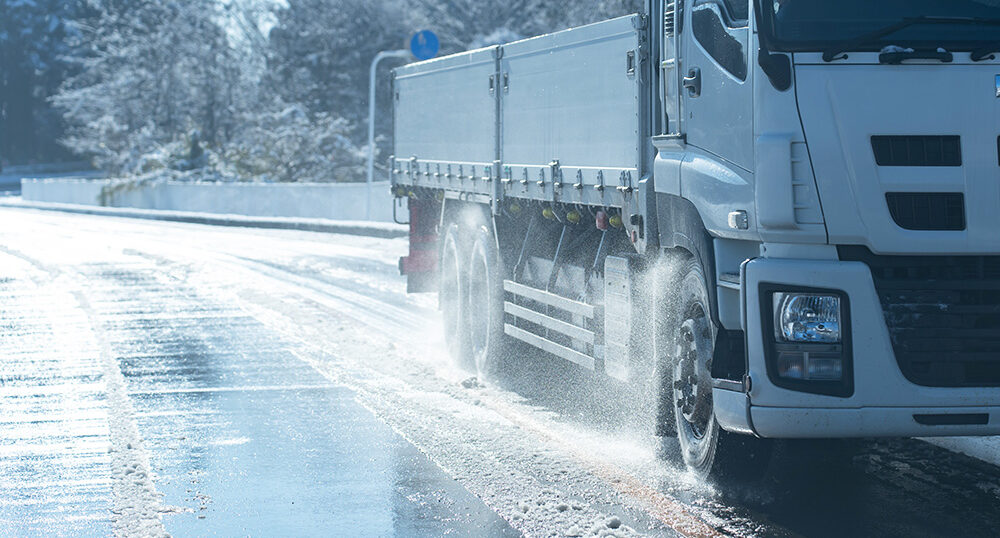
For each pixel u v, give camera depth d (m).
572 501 7.18
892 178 6.45
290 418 9.84
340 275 22.88
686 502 7.18
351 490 7.59
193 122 69.12
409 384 11.34
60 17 112.06
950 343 6.51
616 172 8.80
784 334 6.53
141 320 16.38
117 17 77.06
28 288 20.89
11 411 10.25
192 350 13.64
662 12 8.23
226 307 17.83
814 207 6.46
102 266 25.27
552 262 10.51
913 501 7.11
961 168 6.48
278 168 55.03
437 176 13.13
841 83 6.53
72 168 112.69
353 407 10.27
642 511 6.96
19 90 112.25
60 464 8.35
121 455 8.56
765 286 6.55
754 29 6.70
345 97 64.25
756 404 6.61
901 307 6.51
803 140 6.50
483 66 11.71
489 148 11.54
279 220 40.88
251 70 69.38
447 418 9.70
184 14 70.44
